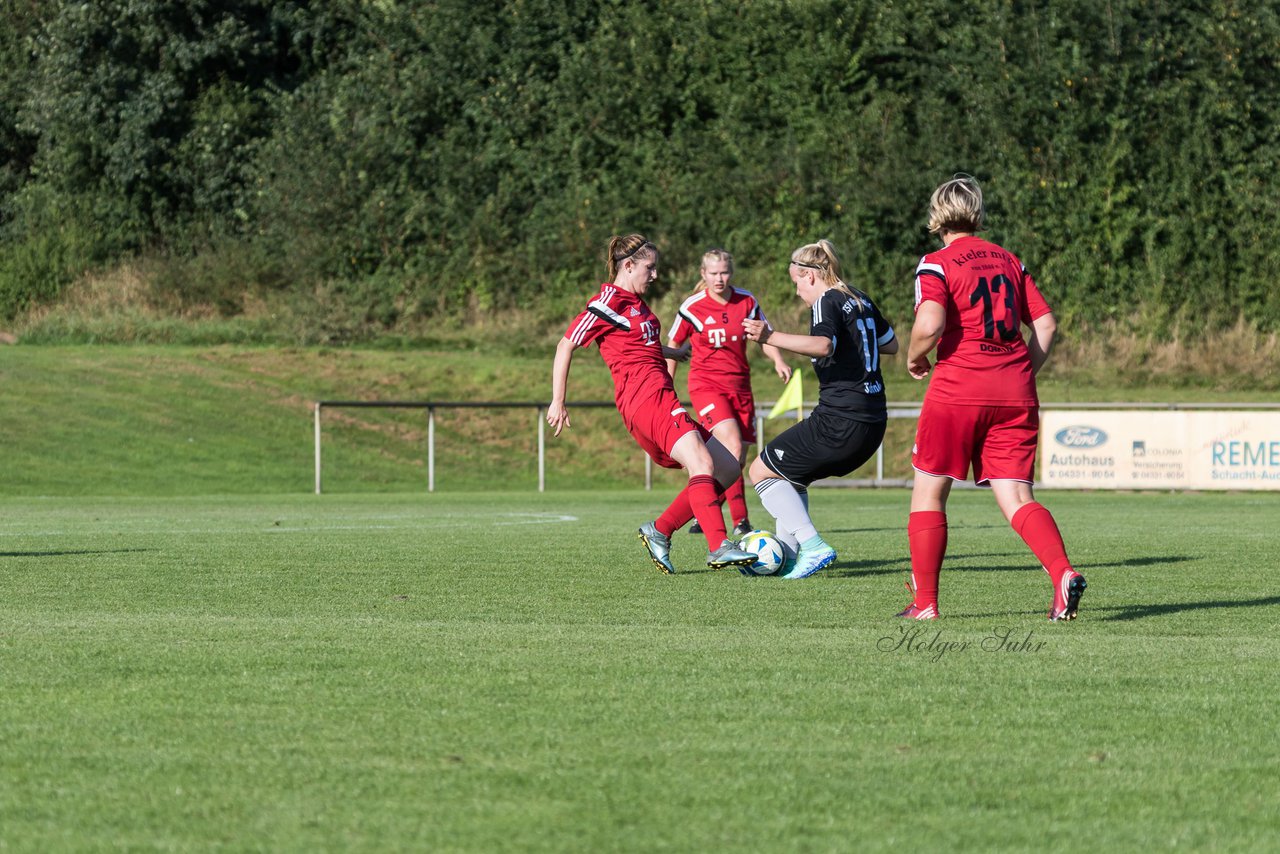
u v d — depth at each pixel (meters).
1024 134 66.38
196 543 19.77
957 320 11.19
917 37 70.44
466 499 36.53
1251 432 37.69
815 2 71.00
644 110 72.69
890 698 7.92
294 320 67.38
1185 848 5.21
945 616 11.69
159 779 6.16
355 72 78.62
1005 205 65.31
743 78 72.25
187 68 76.06
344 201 72.75
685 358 16.48
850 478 48.00
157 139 75.94
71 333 66.38
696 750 6.68
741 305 19.78
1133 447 38.50
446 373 55.91
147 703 7.79
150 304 71.31
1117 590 13.70
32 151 81.81
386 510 30.31
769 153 69.00
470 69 75.69
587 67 73.81
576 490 43.75
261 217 74.94
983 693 8.06
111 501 35.22
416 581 14.55
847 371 14.55
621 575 15.19
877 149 68.38
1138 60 66.69
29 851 5.17
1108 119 65.81
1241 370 59.94
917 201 66.56
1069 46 67.06
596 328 15.14
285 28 79.56
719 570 15.64
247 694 8.05
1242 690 8.16
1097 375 59.75
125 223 75.88
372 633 10.54
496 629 10.82
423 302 69.56
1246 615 11.75
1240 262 64.19
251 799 5.84
